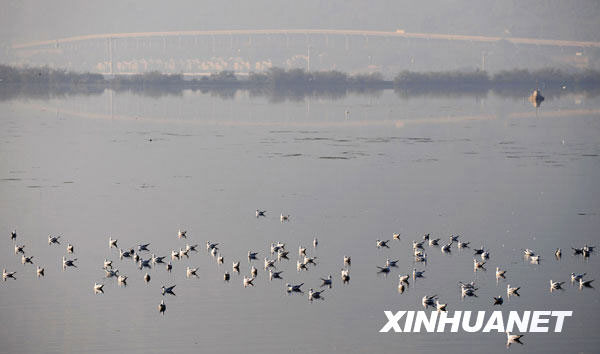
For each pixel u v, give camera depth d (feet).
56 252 258.37
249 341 189.47
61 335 192.24
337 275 235.81
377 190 353.10
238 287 225.76
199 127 639.76
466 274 236.22
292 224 292.40
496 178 384.47
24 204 324.80
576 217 301.63
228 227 288.30
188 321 200.64
